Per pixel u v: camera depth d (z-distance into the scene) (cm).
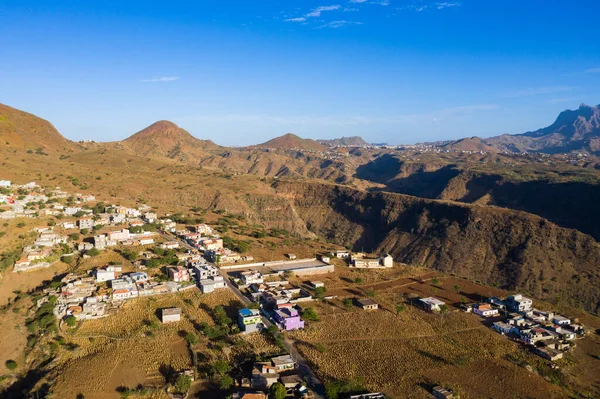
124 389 8538
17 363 9894
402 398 8625
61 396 8319
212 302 12244
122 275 13250
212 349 9944
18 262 13725
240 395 8081
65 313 11150
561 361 10294
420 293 14075
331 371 9375
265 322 11394
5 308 11931
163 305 11862
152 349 9900
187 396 8338
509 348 10819
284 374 9088
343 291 13925
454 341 11081
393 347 10650
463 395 8850
